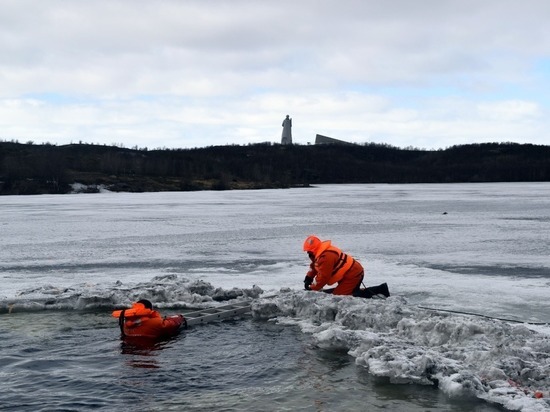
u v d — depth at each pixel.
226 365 8.69
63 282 15.19
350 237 25.84
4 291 13.77
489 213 40.97
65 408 7.14
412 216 38.53
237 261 19.00
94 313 11.73
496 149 192.88
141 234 27.91
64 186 93.81
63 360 8.89
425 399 7.39
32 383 7.95
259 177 133.12
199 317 10.96
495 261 18.55
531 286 14.09
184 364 8.72
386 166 179.00
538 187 109.56
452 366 7.98
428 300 12.58
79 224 33.53
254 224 33.09
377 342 9.05
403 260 18.84
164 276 13.89
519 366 7.77
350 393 7.61
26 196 79.50
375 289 11.91
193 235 27.31
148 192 96.62
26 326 10.76
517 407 6.93
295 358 8.98
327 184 147.12
